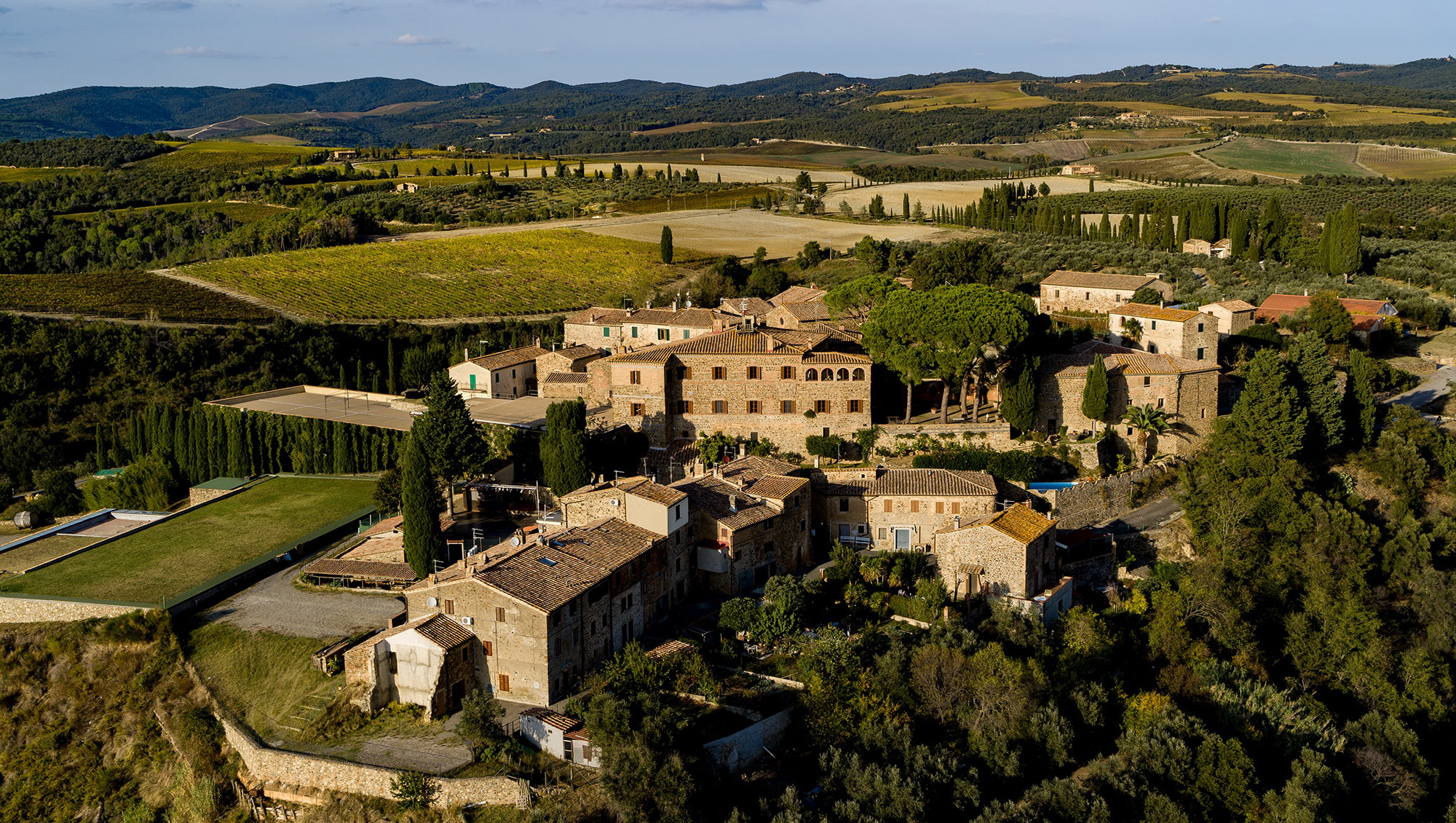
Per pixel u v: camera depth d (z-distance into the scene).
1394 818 76.12
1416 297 172.25
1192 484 107.56
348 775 66.62
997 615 85.31
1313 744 79.56
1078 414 115.00
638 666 72.19
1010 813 66.81
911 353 111.00
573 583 74.56
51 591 91.12
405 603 87.69
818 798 66.62
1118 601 95.06
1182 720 76.25
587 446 108.00
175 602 87.06
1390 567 102.12
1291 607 96.25
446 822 63.41
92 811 73.81
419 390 153.38
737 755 68.75
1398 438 117.00
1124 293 161.88
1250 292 171.88
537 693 72.19
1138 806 70.50
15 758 78.44
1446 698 89.44
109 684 81.81
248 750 70.12
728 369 115.62
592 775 65.81
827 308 146.50
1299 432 110.31
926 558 96.38
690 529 90.25
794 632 80.69
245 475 132.00
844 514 101.25
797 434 114.88
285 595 91.06
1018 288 180.00
